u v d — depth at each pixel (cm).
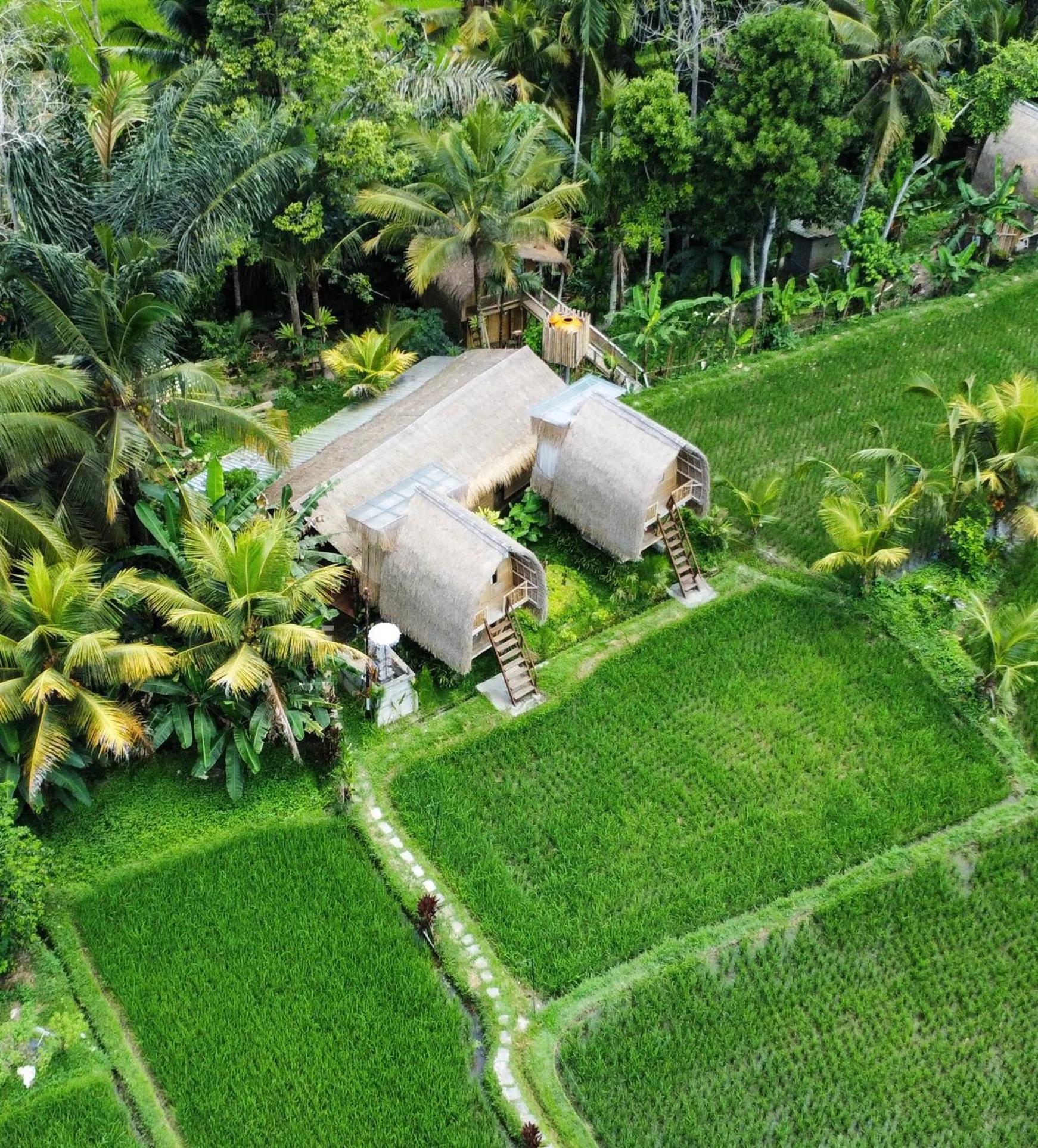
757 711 3105
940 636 3266
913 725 3073
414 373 3981
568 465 3325
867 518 3362
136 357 2831
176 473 3039
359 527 3050
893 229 4906
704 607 3375
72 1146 2231
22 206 2897
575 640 3284
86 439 2834
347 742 2969
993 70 4603
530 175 3906
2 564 2641
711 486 3622
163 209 2991
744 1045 2438
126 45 4266
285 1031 2427
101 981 2516
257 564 2720
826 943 2620
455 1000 2516
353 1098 2330
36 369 2619
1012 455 3278
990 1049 2459
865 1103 2358
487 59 4519
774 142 3925
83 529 2984
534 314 4256
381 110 3938
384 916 2630
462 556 2947
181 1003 2466
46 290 2728
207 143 3073
